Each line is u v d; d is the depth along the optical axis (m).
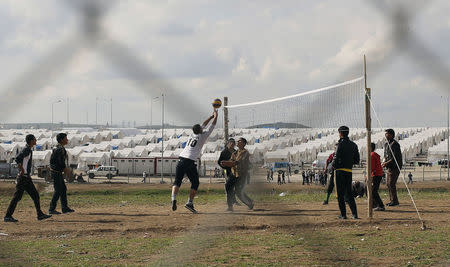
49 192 19.97
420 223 9.80
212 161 58.28
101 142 82.69
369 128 10.39
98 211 11.98
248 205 11.36
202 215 10.65
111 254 7.22
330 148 69.75
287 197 16.31
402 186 25.53
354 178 43.75
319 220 9.92
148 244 7.92
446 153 76.38
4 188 20.17
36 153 67.50
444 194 18.75
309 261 6.71
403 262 6.63
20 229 9.27
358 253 7.20
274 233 8.84
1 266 6.45
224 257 6.97
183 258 6.94
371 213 10.40
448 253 7.18
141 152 71.19
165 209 12.30
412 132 100.75
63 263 6.66
